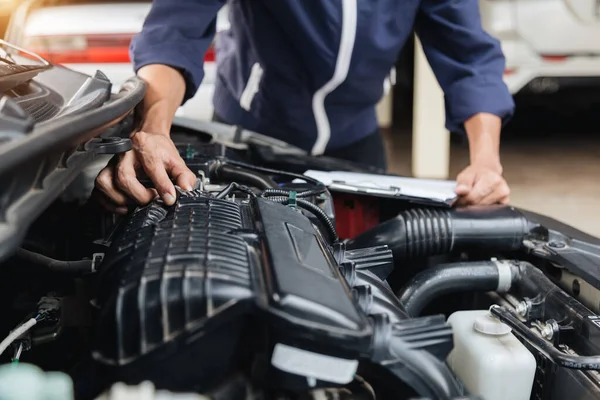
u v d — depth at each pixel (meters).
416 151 3.81
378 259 0.76
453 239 0.98
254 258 0.57
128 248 0.60
